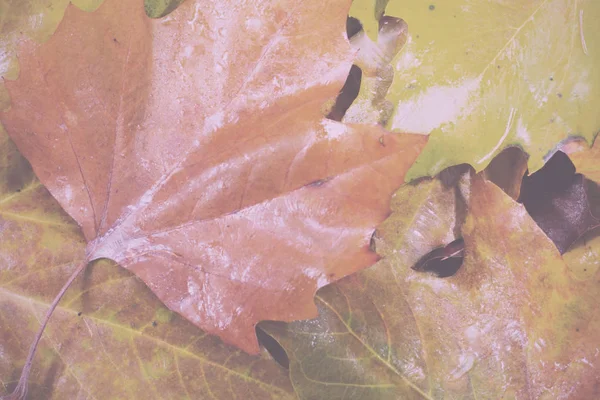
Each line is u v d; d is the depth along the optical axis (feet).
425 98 1.39
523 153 1.46
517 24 1.38
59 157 1.37
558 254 1.39
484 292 1.40
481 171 1.42
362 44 1.45
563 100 1.40
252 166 1.36
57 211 1.41
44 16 1.43
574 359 1.40
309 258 1.36
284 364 1.45
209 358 1.39
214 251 1.37
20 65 1.35
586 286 1.40
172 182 1.36
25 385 1.38
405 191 1.44
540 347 1.40
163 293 1.38
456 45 1.38
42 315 1.40
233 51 1.34
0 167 1.42
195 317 1.37
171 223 1.37
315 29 1.33
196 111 1.35
